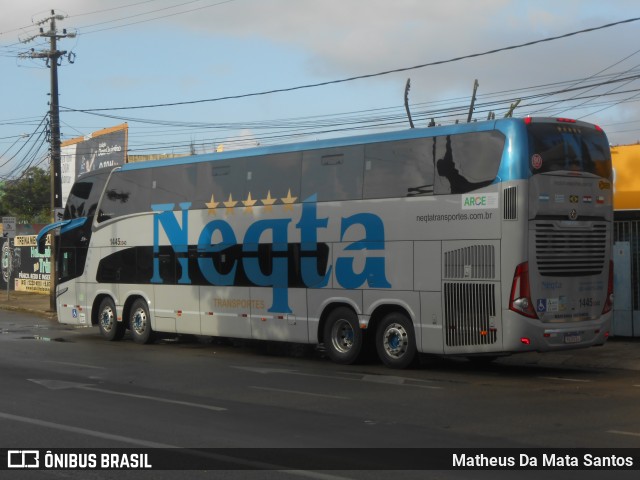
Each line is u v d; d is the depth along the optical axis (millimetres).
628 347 17516
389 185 14883
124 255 20344
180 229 18875
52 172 31359
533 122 13453
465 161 13812
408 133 14695
